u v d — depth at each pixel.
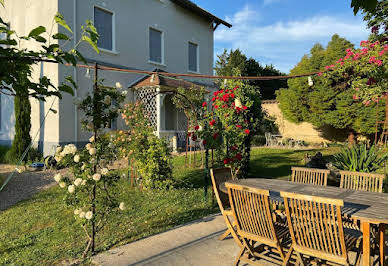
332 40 17.34
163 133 12.34
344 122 15.73
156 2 13.71
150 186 6.31
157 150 6.38
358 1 1.68
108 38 11.58
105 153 3.62
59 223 4.52
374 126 14.79
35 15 10.30
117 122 11.09
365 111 14.77
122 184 6.97
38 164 8.82
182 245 3.69
